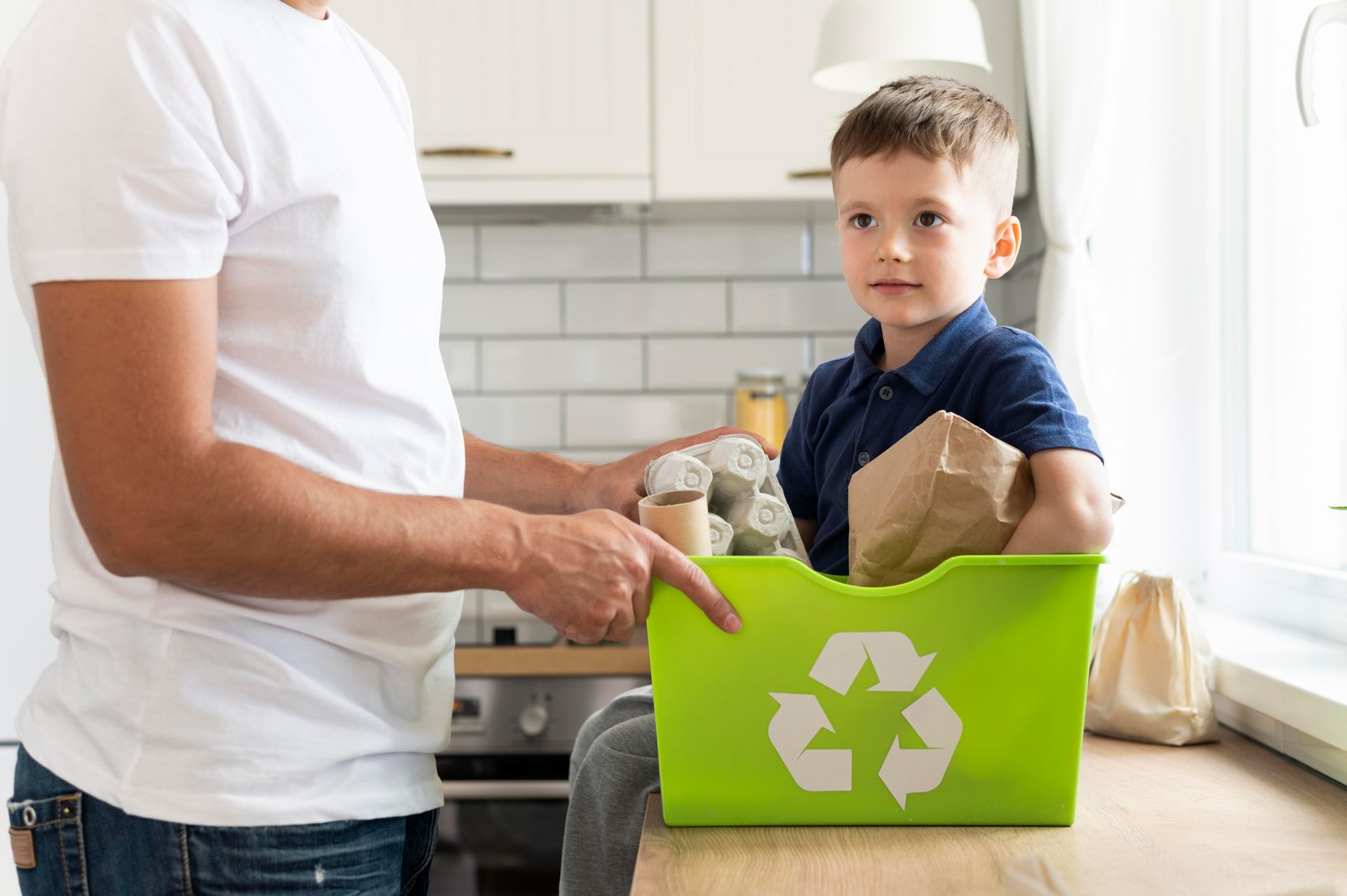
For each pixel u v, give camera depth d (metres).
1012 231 0.97
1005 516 0.71
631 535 0.68
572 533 0.68
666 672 0.70
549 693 1.63
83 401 0.60
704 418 2.15
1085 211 1.37
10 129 0.63
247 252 0.68
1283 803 0.77
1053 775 0.71
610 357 2.15
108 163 0.61
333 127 0.71
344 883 0.71
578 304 2.15
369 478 0.72
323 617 0.71
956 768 0.71
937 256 0.88
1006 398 0.82
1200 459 1.34
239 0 0.70
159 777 0.66
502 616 1.98
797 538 0.83
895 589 0.68
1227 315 1.31
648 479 0.84
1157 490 1.37
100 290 0.60
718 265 2.14
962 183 0.89
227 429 0.68
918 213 0.89
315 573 0.64
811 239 2.13
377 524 0.64
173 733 0.67
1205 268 1.32
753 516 0.80
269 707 0.68
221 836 0.66
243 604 0.68
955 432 0.71
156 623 0.67
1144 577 0.98
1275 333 1.22
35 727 0.71
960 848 0.68
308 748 0.69
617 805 0.83
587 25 1.83
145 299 0.60
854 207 0.91
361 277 0.71
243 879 0.67
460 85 1.84
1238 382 1.29
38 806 0.69
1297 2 1.17
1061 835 0.70
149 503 0.60
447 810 1.63
